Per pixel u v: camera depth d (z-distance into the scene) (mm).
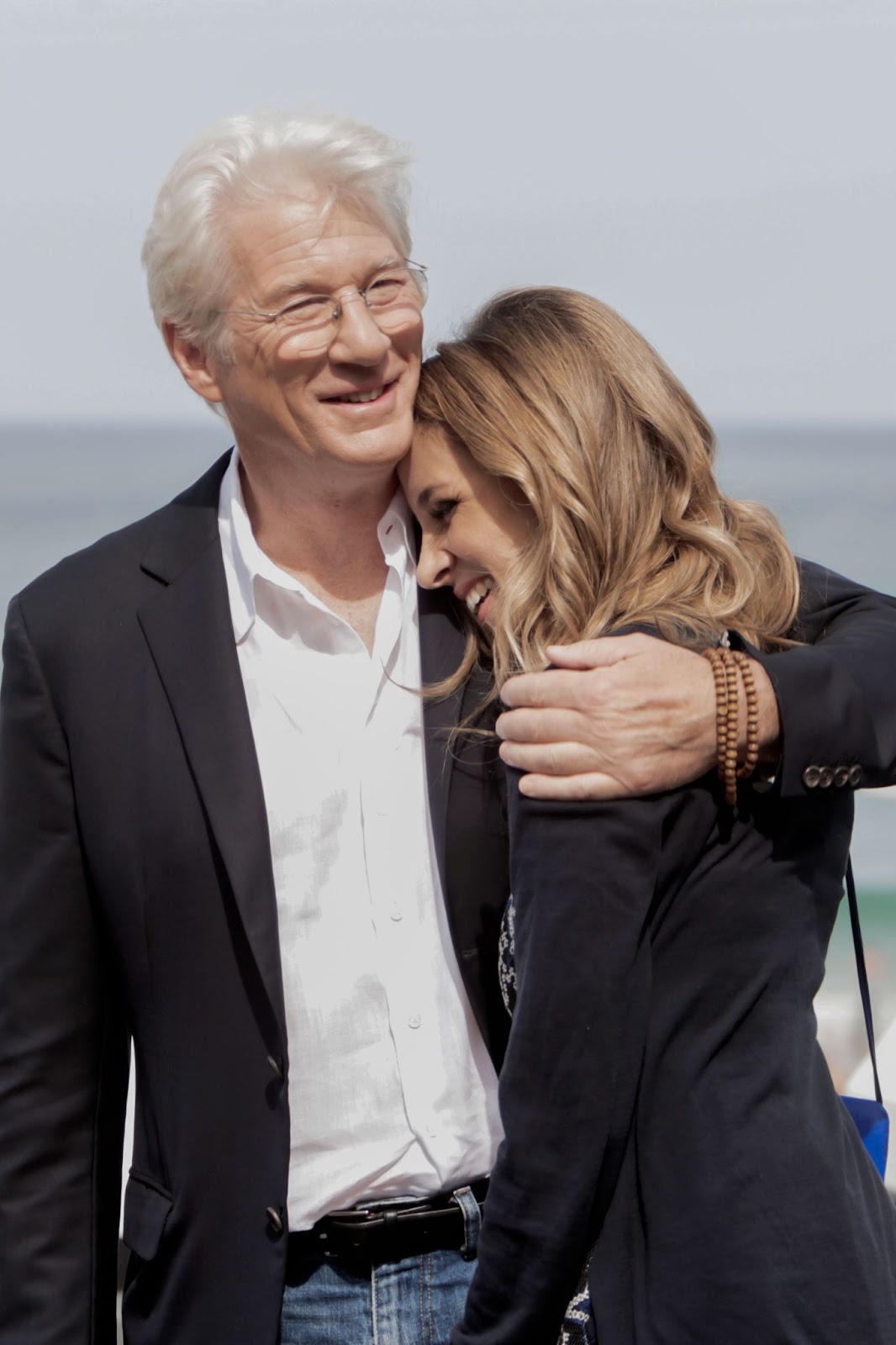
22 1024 2508
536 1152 2010
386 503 2539
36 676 2475
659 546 2266
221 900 2381
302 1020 2439
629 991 1989
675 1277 1981
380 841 2471
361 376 2320
